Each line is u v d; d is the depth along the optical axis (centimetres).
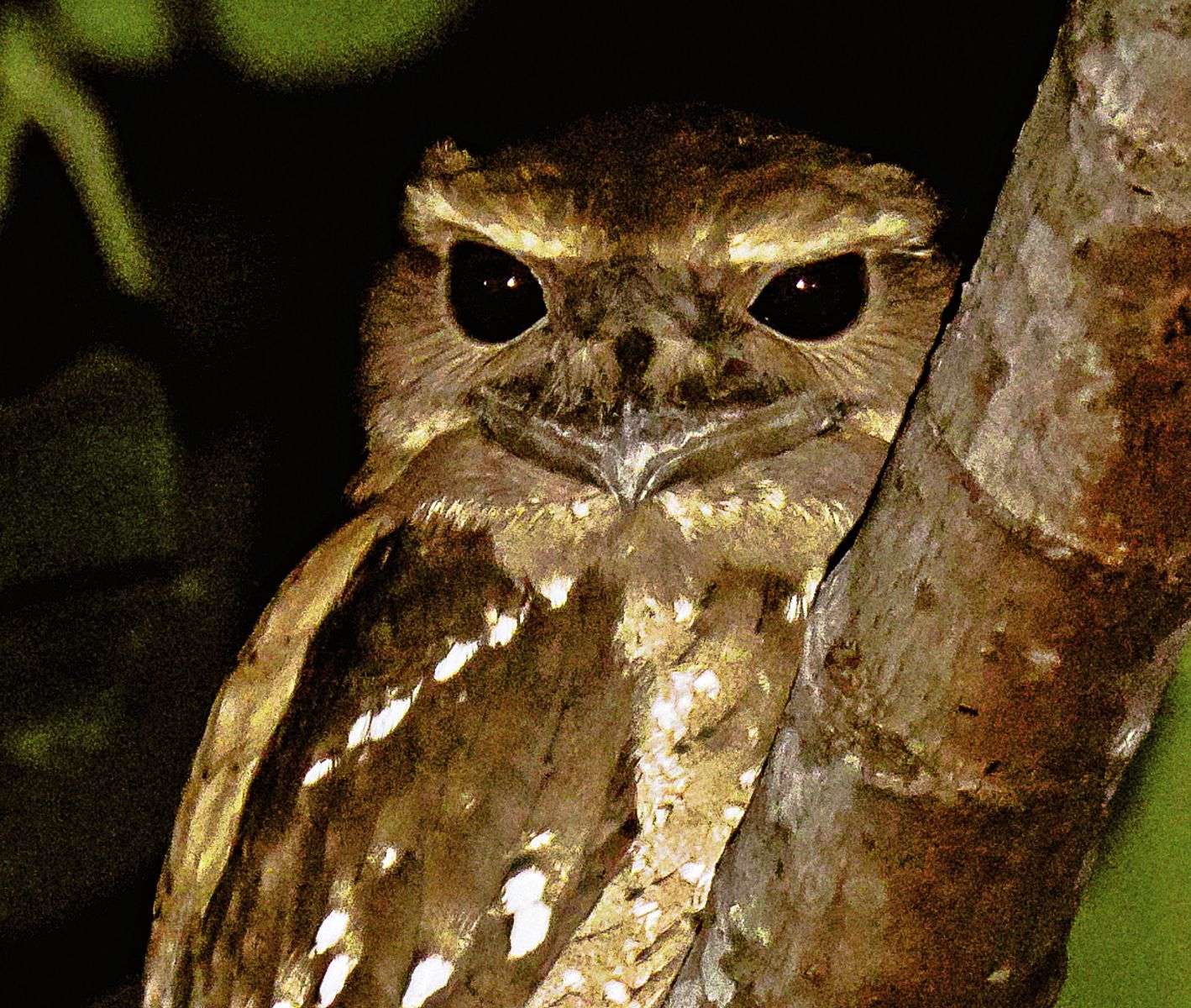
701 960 367
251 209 384
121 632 380
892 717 365
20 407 379
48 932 381
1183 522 363
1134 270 359
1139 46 343
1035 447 363
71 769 381
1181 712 369
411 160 381
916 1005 366
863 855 365
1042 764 364
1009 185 363
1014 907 365
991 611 364
